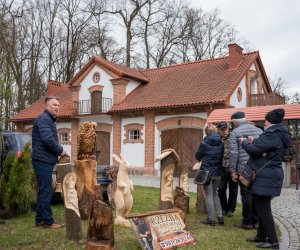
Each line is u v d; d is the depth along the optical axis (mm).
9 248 5461
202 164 7441
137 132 22703
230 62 21984
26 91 35531
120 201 6914
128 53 36375
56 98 6809
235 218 8156
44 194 6590
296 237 6680
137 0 36094
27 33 34312
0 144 7609
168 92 22188
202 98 19812
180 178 9000
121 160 7125
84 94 25469
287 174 15609
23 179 7680
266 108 16656
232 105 20469
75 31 36531
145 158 21906
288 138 5883
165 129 21469
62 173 6039
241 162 7059
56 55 37000
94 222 5148
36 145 6559
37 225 6699
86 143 7668
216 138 7395
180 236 5898
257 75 24141
